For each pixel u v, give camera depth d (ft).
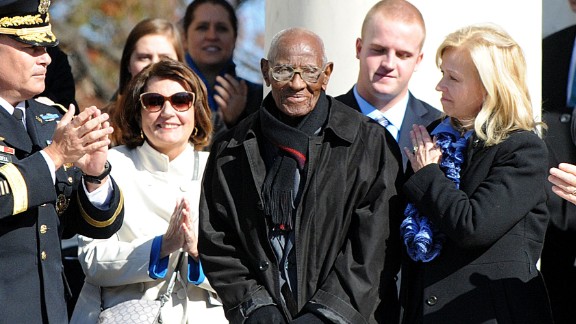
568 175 38.73
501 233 38.40
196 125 47.55
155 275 43.93
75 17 101.81
